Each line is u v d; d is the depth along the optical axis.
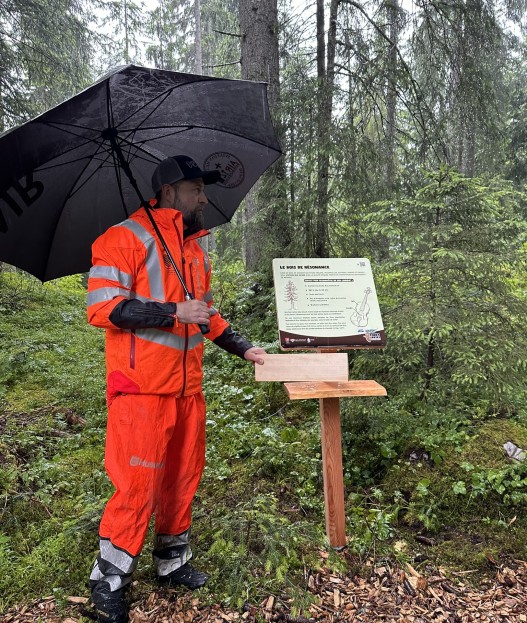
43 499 3.02
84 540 2.66
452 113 5.97
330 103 5.32
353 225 5.32
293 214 5.41
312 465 3.35
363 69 5.44
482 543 2.75
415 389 3.46
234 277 6.32
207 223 2.76
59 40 11.24
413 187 5.48
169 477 2.29
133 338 2.03
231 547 2.57
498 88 6.75
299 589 2.34
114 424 2.06
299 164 5.40
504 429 3.41
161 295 2.07
